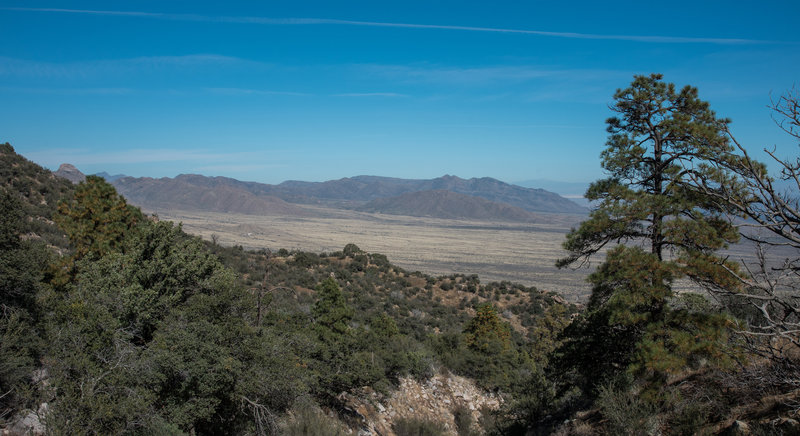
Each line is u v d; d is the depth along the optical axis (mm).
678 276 10570
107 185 21859
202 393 11258
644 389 10711
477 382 26797
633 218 11836
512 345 39188
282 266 53688
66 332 10805
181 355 11430
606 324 13391
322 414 15539
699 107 12359
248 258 53969
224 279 15820
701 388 9984
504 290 63250
